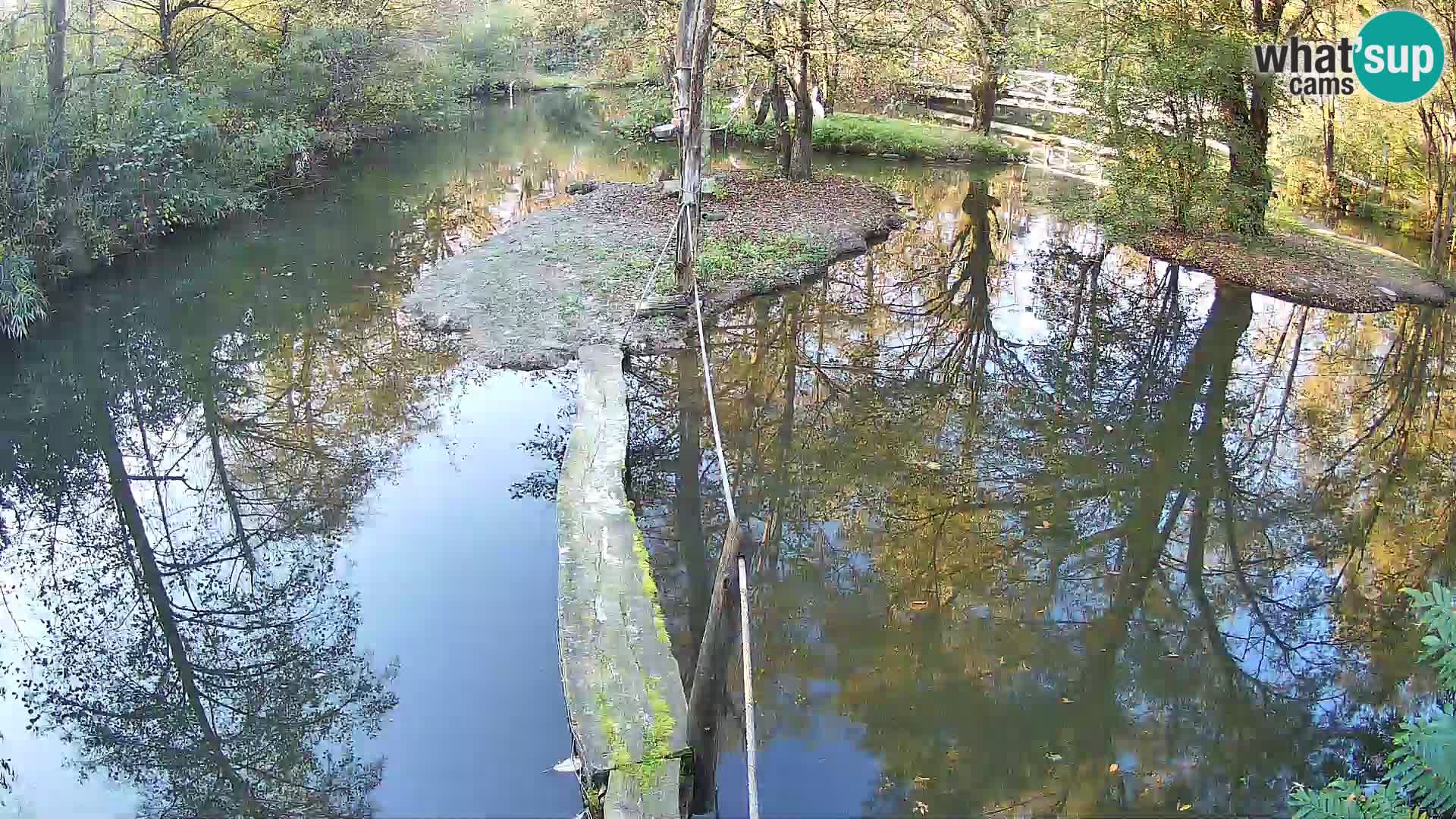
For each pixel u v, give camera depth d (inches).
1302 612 253.6
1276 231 592.4
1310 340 445.4
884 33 722.2
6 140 419.8
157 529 306.2
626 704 180.5
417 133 1001.5
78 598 270.5
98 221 482.9
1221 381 403.9
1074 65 587.8
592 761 167.5
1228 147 587.8
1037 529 289.0
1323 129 642.2
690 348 396.5
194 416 378.3
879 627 241.3
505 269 480.1
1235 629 245.9
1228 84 525.3
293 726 215.3
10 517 311.4
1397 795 119.9
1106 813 185.0
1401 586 265.6
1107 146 600.1
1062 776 193.9
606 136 1015.6
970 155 868.0
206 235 576.1
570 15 976.9
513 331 406.9
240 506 318.0
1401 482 322.7
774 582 258.5
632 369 382.3
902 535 284.0
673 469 314.8
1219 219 585.0
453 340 408.5
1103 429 358.3
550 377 375.2
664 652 194.9
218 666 238.2
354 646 237.9
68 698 228.8
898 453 334.0
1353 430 359.9
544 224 569.9
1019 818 182.2
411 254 561.0
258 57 682.2
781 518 289.9
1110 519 296.2
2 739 213.3
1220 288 516.1
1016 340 447.8
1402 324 463.5
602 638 197.9
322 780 197.6
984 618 246.8
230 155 584.1
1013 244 605.3
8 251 403.9
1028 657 231.9
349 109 837.8
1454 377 406.0
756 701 212.7
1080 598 256.5
